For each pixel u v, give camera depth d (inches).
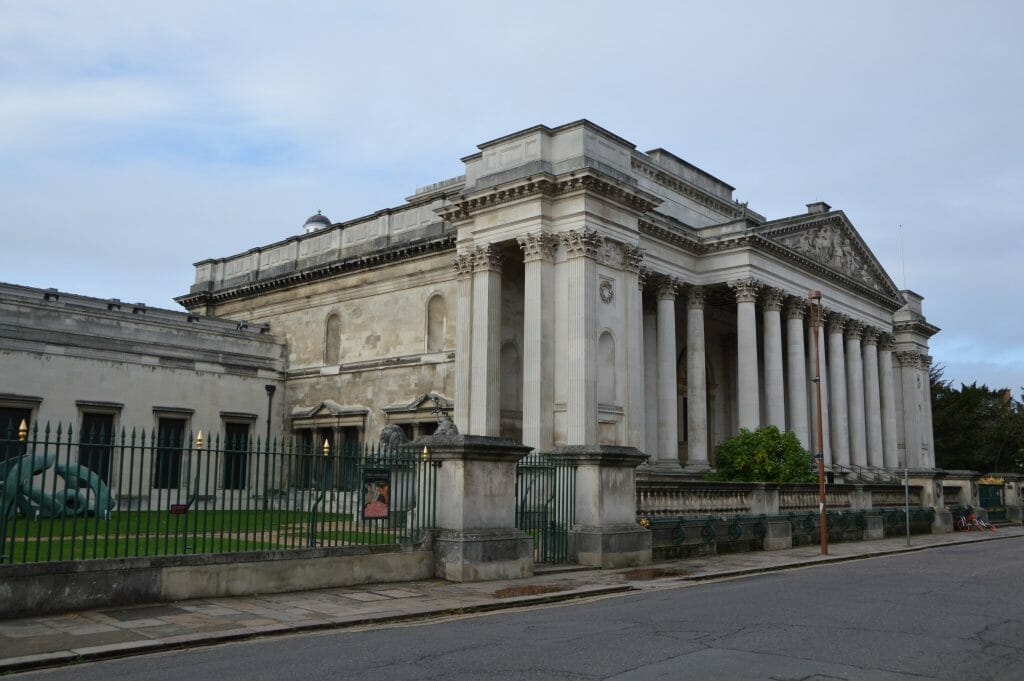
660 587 944.9
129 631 614.9
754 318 2222.0
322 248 2603.3
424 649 561.0
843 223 2694.4
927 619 698.2
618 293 1902.1
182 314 2481.5
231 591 775.1
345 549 860.6
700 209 2516.0
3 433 1919.3
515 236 1855.3
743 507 1489.9
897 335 3417.8
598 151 1879.9
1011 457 3767.2
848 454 2635.3
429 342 2225.6
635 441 1865.2
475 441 938.1
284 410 2568.9
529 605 801.6
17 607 654.5
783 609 753.6
